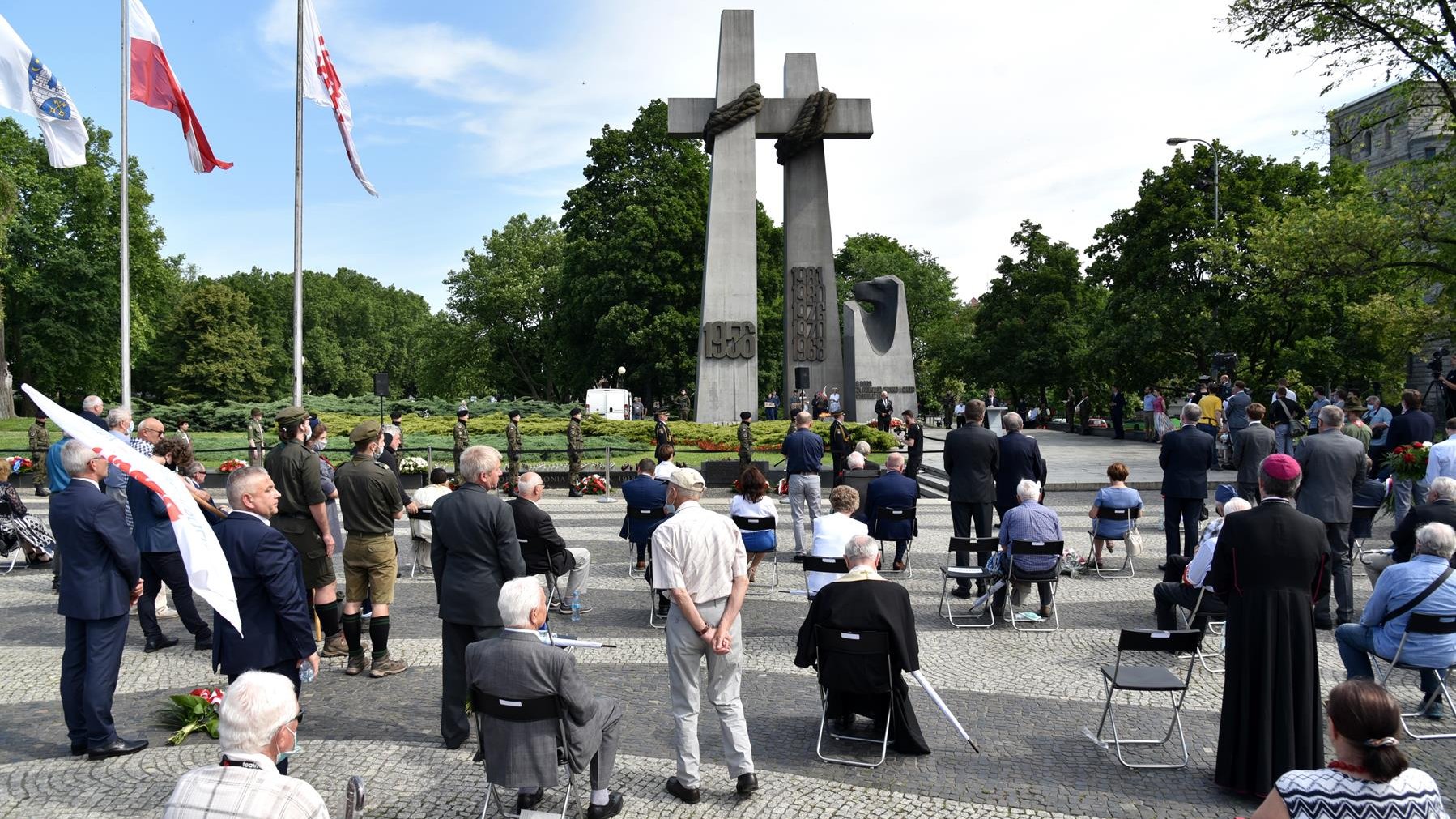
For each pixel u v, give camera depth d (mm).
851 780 5652
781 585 11539
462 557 6055
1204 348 37875
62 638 8969
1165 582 9047
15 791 5441
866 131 35094
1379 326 23891
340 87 19656
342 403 43344
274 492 5738
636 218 49594
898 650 5738
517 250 70188
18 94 15875
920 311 78000
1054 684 7594
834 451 21172
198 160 19203
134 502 8305
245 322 68000
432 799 5336
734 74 34625
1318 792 3375
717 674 5422
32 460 22172
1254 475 12219
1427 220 20922
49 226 48844
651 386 53969
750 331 34406
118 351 51094
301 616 5664
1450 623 6449
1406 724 6660
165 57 19188
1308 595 5215
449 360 70688
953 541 10336
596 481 21875
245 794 3018
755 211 34594
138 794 5410
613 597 10820
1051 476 22484
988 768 5840
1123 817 5160
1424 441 14570
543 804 5242
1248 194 38062
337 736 6324
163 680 7645
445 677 6105
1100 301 58938
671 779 5418
